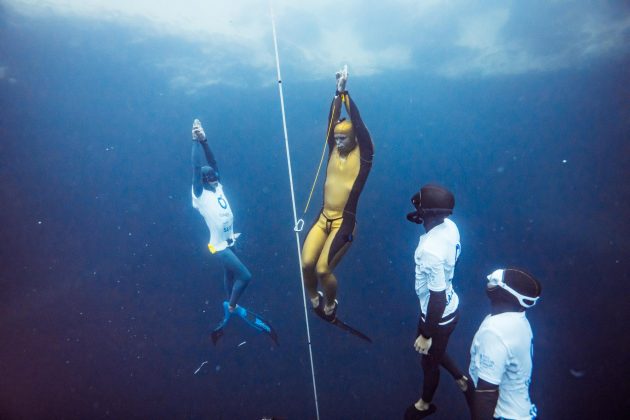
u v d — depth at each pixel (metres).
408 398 8.51
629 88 18.53
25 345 10.61
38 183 19.67
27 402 8.89
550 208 14.74
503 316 2.82
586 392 7.74
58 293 12.73
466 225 14.39
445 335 3.61
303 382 9.06
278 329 10.65
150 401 8.79
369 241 13.74
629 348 8.50
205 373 9.42
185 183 21.23
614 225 13.09
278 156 21.75
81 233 16.42
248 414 8.39
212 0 22.83
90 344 10.48
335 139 3.40
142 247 15.18
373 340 9.98
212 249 5.52
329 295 3.68
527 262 11.93
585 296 10.21
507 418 2.91
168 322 11.12
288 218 16.86
